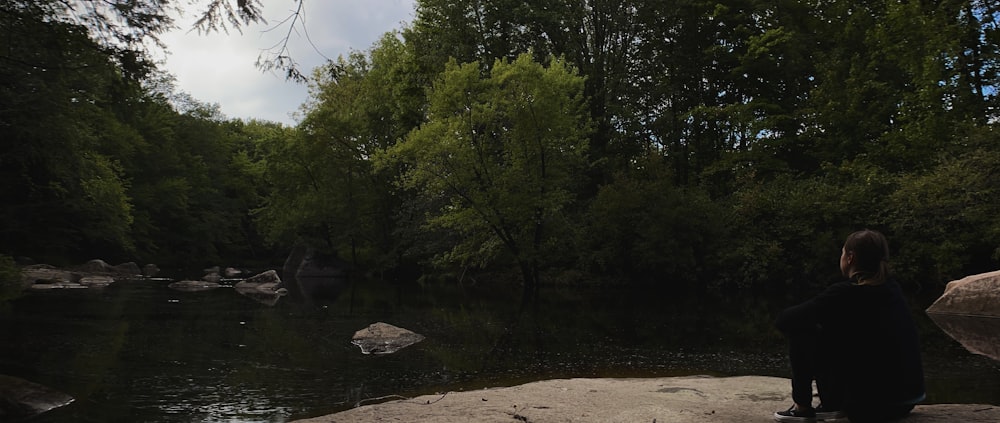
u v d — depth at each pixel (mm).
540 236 28359
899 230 23172
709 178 34562
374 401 7426
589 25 34781
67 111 22859
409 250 35000
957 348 10875
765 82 33062
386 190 40094
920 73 24625
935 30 23656
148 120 48969
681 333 13875
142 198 45906
